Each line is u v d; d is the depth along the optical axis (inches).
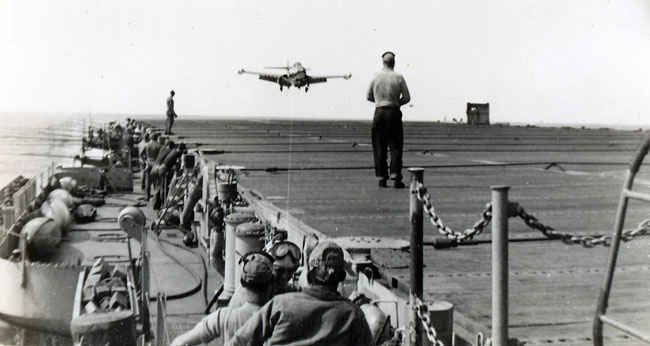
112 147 1060.5
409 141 1544.0
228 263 294.8
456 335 199.5
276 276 191.0
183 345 187.8
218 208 368.5
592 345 183.5
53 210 440.5
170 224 507.5
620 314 211.0
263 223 311.3
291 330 152.9
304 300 155.3
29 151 1844.2
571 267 280.2
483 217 179.3
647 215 423.2
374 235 324.8
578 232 351.6
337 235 322.3
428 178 658.2
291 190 530.6
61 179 615.2
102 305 226.5
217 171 420.2
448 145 1357.0
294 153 1008.2
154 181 660.7
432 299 225.1
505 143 1505.9
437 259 295.4
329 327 152.5
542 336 191.6
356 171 721.0
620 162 911.7
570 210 442.0
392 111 544.7
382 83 544.7
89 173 679.1
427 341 199.0
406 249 270.8
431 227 373.1
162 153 611.5
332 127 3112.7
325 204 450.3
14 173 1242.6
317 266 156.8
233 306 191.0
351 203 457.4
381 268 243.6
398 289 223.9
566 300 227.9
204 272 346.9
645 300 226.7
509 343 176.9
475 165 813.9
